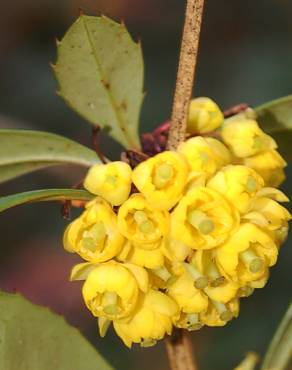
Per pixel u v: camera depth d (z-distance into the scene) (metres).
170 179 0.22
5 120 0.50
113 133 0.26
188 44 0.23
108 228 0.23
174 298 0.23
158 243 0.23
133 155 0.24
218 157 0.23
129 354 0.45
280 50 0.52
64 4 0.56
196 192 0.22
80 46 0.24
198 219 0.22
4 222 0.50
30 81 0.54
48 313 0.24
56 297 0.49
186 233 0.22
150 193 0.22
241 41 0.54
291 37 0.53
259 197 0.23
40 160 0.26
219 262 0.23
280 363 0.27
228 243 0.23
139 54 0.25
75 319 0.48
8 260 0.50
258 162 0.24
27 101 0.53
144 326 0.23
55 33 0.56
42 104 0.53
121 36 0.24
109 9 0.55
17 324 0.24
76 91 0.25
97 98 0.25
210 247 0.22
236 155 0.24
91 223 0.23
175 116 0.23
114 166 0.23
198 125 0.25
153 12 0.56
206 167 0.23
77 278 0.23
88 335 0.47
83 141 0.52
